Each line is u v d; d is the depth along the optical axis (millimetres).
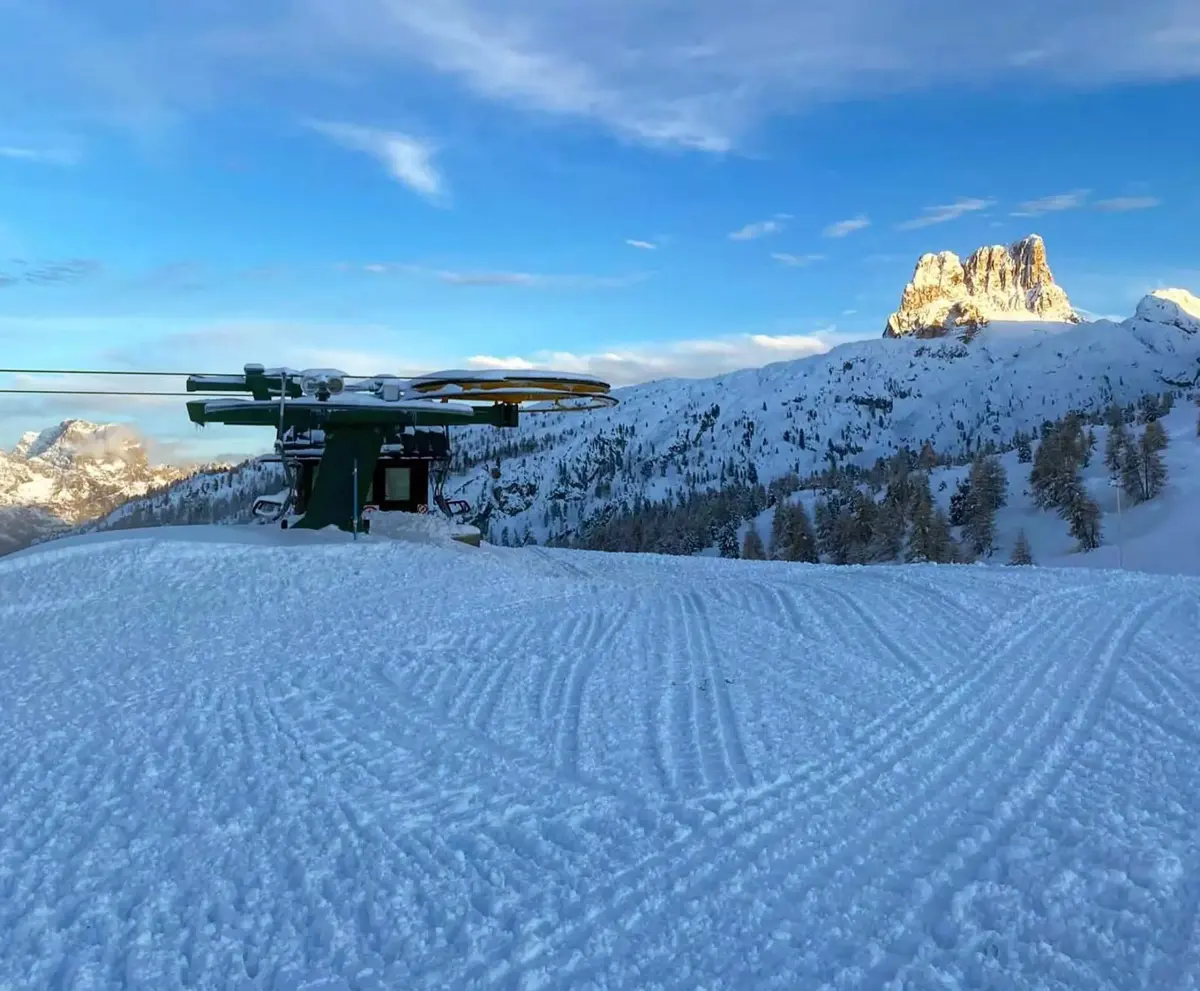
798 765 5973
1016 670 8258
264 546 14281
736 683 7984
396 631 10328
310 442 17812
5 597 11625
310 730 6918
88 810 5473
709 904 4199
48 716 7434
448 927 4070
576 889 4383
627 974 3672
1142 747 6168
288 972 3756
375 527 17516
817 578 14094
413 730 6859
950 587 12344
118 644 9875
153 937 4031
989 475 104188
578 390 15859
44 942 4020
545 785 5730
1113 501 101562
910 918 4031
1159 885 4219
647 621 10766
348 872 4605
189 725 7094
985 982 3549
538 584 13602
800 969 3666
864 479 155000
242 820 5270
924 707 7211
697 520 125750
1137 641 9227
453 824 5168
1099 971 3592
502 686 8023
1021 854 4590
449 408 16750
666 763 6070
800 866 4555
